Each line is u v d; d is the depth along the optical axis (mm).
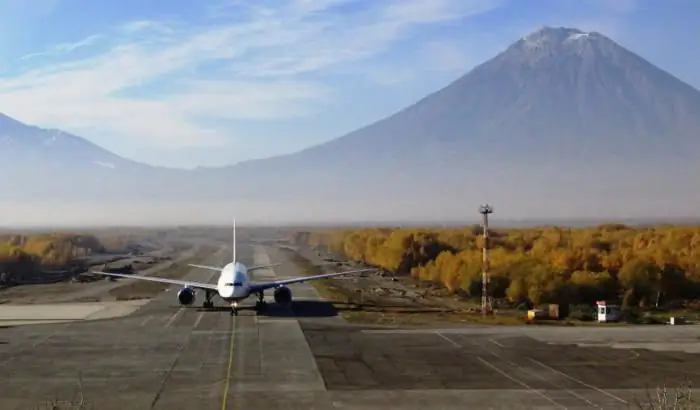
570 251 142250
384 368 62812
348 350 70750
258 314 95750
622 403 52031
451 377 59688
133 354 68250
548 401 52500
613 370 62562
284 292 101125
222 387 55719
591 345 74438
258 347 71938
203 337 77562
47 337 77562
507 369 62750
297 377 59219
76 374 59938
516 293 108812
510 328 85562
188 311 98562
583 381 58594
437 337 78625
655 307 107500
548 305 103062
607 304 100062
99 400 51938
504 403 51906
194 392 54156
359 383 57406
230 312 97312
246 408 50000
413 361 65812
